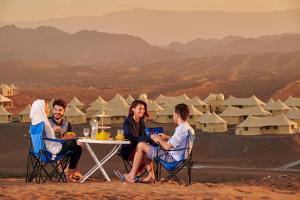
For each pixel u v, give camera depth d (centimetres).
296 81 11031
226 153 4591
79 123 6003
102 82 14838
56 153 1233
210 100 7144
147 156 1246
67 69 17425
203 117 5394
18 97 9238
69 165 1281
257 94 10506
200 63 17338
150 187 1163
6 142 5050
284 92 10350
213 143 4753
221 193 1148
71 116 5988
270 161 4212
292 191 1348
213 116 5312
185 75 15075
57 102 1317
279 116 5150
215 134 4978
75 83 14800
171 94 10969
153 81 14162
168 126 5803
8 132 5291
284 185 1451
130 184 1200
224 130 5262
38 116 1235
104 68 18012
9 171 3578
